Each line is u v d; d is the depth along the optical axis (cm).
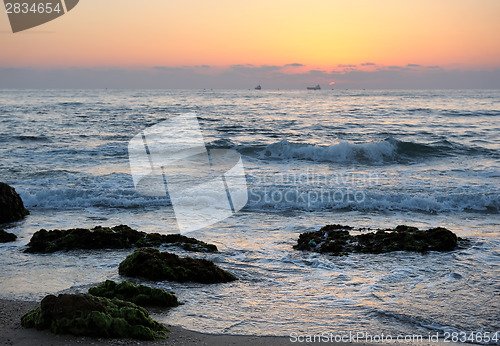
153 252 739
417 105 5534
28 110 4278
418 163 2014
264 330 530
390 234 916
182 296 639
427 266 781
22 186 1476
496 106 5312
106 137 2586
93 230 907
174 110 4341
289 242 965
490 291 662
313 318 568
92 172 1692
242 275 743
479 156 2152
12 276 706
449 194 1398
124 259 789
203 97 7962
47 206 1306
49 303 494
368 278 725
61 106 4875
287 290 673
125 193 1399
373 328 541
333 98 7988
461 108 4909
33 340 459
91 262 784
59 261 789
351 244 900
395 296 645
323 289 677
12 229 1061
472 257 827
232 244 943
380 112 4325
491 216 1246
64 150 2166
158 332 503
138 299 593
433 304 615
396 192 1433
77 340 463
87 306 490
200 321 551
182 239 912
